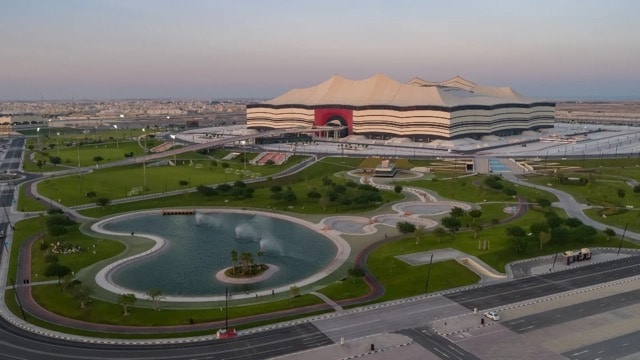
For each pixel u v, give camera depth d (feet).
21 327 396.57
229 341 374.02
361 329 393.29
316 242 629.92
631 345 366.43
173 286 490.90
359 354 354.74
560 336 380.99
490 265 532.32
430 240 613.93
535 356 352.28
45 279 499.10
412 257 551.59
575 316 414.82
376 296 458.09
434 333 386.52
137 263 556.92
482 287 478.59
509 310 426.92
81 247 599.16
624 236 634.43
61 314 420.77
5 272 519.60
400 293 464.24
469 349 362.12
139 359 347.77
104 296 461.37
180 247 613.93
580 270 521.65
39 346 366.22
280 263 558.56
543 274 510.99
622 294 458.91
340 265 542.98
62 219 653.71
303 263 558.15
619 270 520.83
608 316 414.41
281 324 401.49
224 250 603.26
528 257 558.15
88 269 530.68
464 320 408.67
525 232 615.57
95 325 400.88
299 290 472.44
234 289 484.33
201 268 542.16
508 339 376.89
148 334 385.50
